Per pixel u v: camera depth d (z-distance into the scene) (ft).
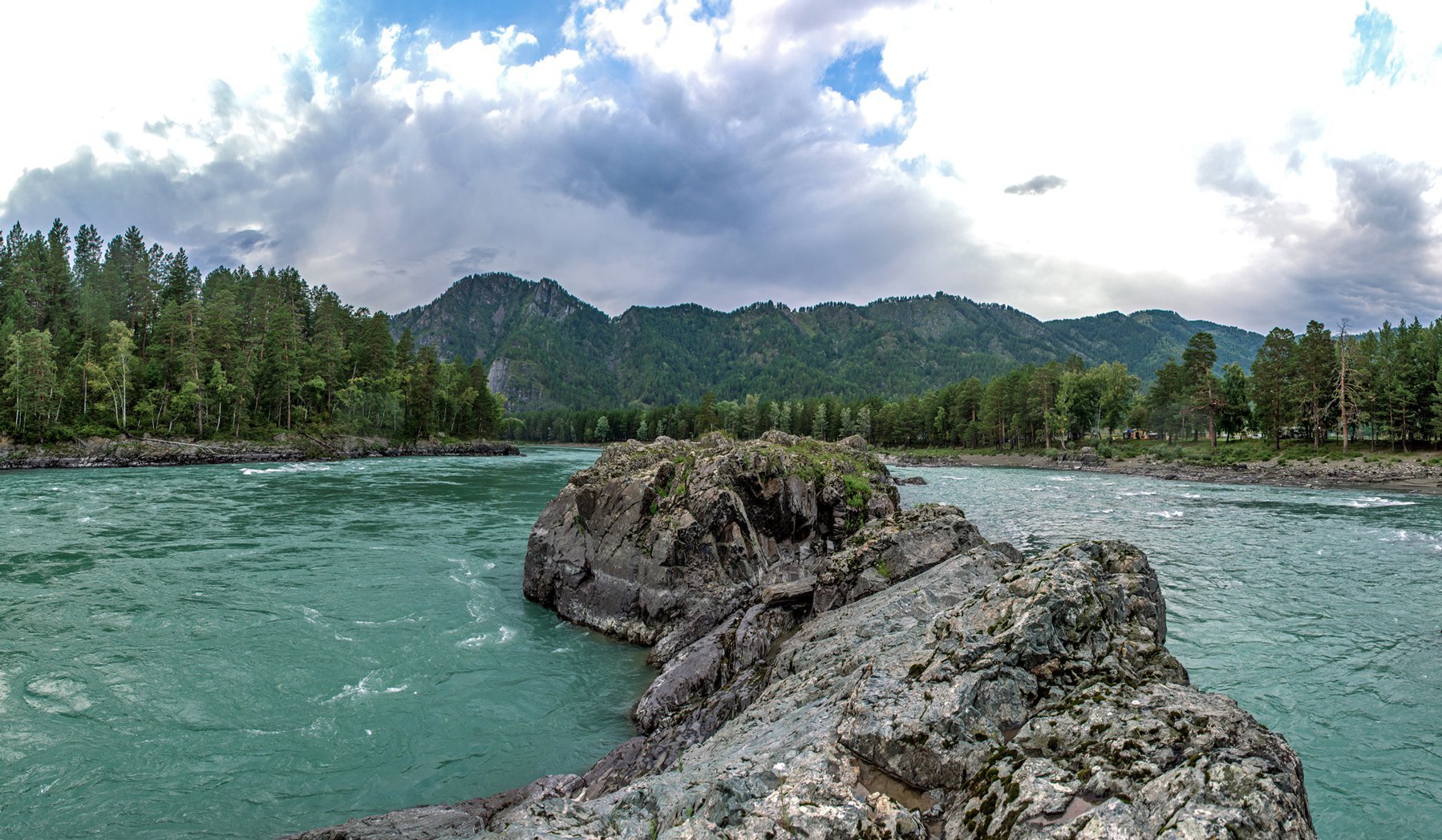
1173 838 15.83
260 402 312.29
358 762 42.86
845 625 46.96
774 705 37.58
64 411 252.83
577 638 66.28
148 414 269.23
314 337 357.00
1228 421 311.06
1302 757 42.70
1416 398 239.71
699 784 25.36
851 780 23.24
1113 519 135.95
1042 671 25.73
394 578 83.20
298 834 32.65
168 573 82.43
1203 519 135.74
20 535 102.78
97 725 45.88
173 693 50.75
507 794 37.47
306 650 59.67
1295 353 266.16
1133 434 390.42
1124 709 22.39
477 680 55.57
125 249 355.77
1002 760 21.49
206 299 353.31
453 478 214.48
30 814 36.42
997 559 52.01
